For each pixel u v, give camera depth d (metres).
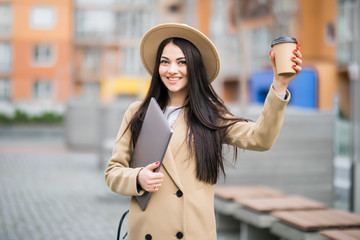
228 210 5.32
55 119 35.09
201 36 2.38
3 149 16.94
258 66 21.91
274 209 4.57
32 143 20.50
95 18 37.97
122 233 5.60
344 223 3.89
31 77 37.22
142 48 2.53
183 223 2.22
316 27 18.22
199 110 2.34
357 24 6.33
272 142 2.19
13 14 36.97
